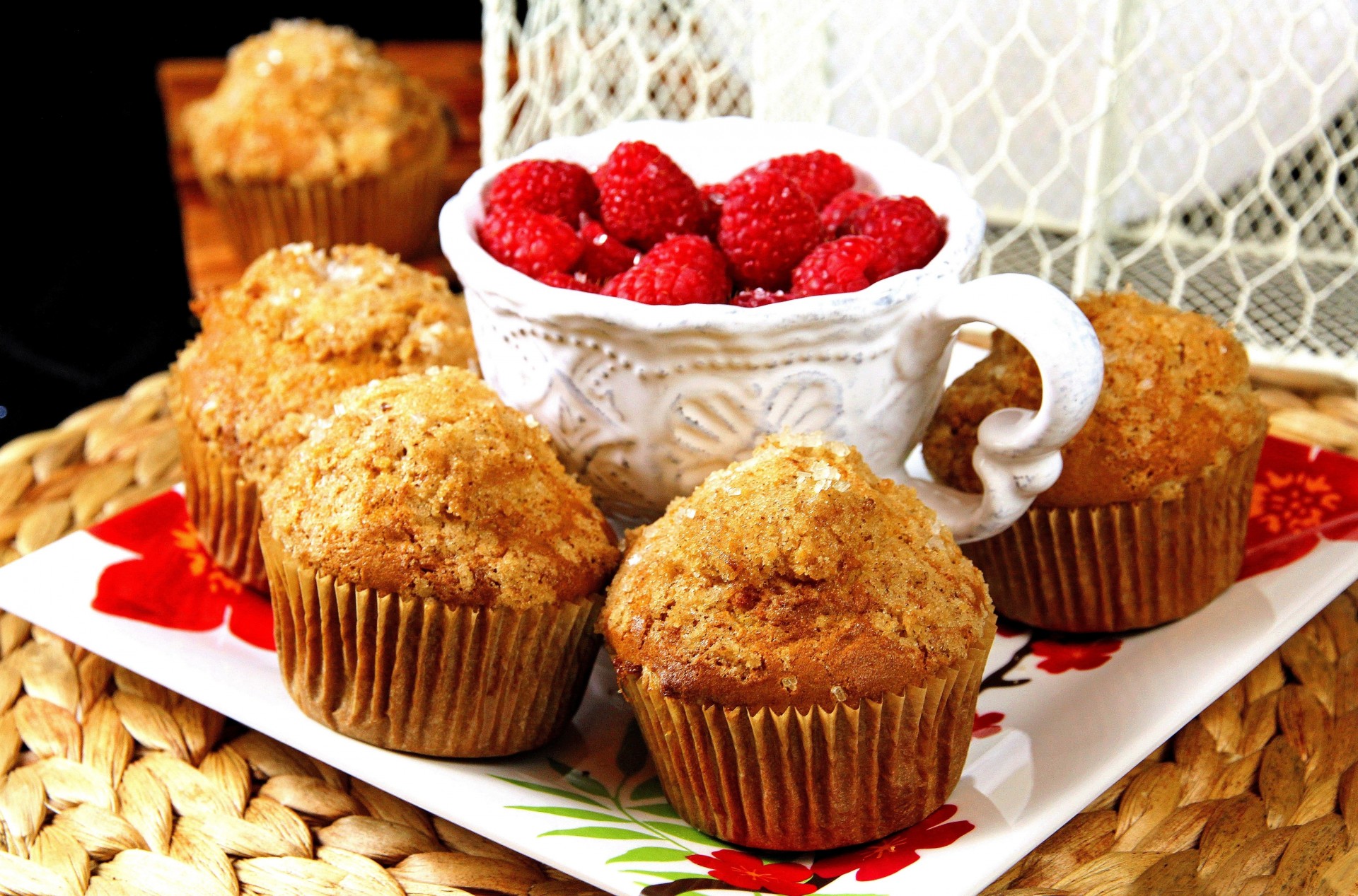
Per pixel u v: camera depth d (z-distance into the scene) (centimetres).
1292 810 60
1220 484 63
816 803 57
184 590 66
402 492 59
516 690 59
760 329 59
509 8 80
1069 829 59
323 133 95
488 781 59
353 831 60
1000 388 63
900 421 62
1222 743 62
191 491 67
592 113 85
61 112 104
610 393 61
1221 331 64
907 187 65
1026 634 65
